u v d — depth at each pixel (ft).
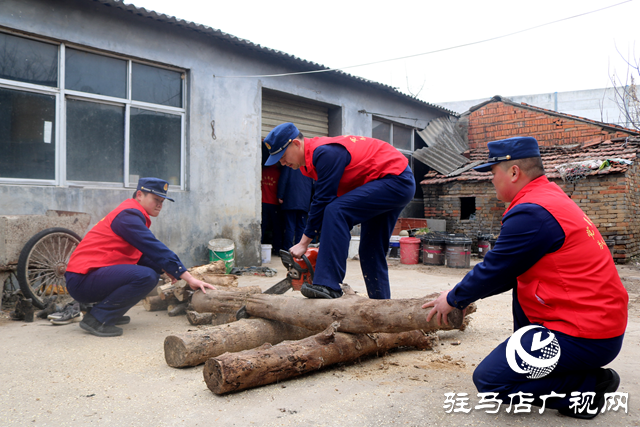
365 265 11.62
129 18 22.62
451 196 39.70
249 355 8.22
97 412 7.30
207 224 25.81
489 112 43.91
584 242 6.42
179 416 7.14
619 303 6.41
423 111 43.21
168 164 24.66
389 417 7.02
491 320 14.15
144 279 12.12
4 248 14.76
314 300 9.68
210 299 12.68
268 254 29.99
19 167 19.52
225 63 26.78
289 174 30.91
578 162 33.27
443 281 23.27
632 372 9.09
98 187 21.68
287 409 7.36
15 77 19.39
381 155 10.39
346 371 9.40
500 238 6.75
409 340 10.75
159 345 11.20
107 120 22.31
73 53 21.13
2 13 18.72
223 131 26.66
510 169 7.25
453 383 8.59
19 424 6.89
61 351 10.62
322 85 33.50
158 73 24.25
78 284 12.17
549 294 6.57
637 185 34.32
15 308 14.39
